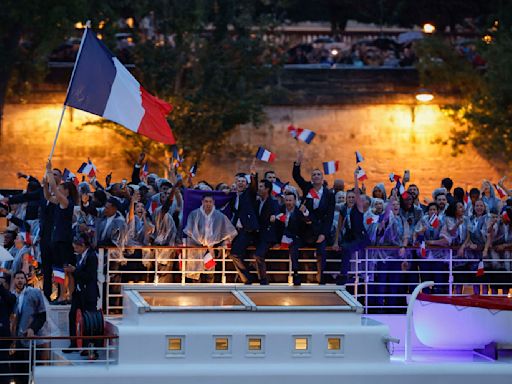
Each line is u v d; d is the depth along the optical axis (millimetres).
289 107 123500
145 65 115125
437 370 52656
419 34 134625
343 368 51688
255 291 53938
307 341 51812
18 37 114750
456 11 133250
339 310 52375
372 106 123938
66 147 120500
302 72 123938
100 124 116562
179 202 60844
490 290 60844
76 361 51312
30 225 65000
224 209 58250
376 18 139375
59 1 111438
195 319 51125
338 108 123875
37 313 53875
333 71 124125
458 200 62094
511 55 115625
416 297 55906
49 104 121000
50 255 58500
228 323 51406
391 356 56188
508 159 119812
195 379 50344
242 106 115875
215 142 117750
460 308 55250
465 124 122250
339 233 58469
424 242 59219
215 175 120812
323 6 141500
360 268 59719
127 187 63344
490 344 55781
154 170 117438
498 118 117250
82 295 53469
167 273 58375
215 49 117500
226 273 58844
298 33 145000
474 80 122062
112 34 113812
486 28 121438
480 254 60312
